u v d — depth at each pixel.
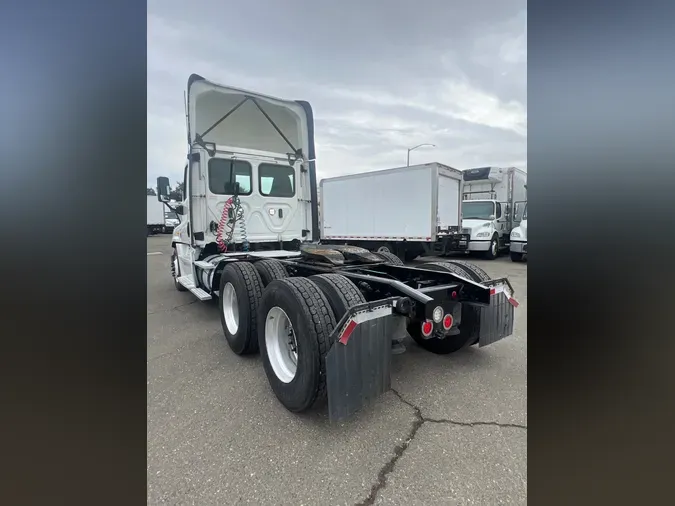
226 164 4.89
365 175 10.88
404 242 10.23
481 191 13.96
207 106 4.86
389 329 2.49
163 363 3.54
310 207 5.71
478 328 3.30
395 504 1.83
